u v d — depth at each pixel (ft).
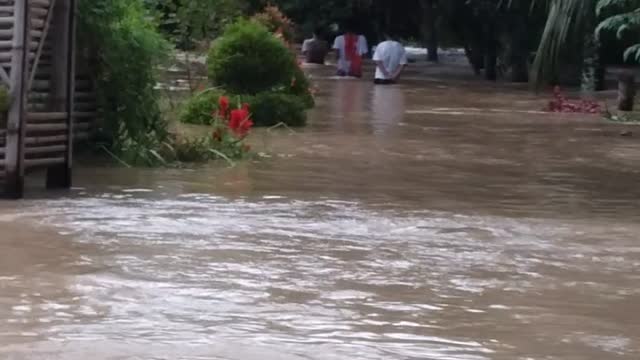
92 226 28.84
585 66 102.06
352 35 124.16
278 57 64.23
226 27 69.05
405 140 54.49
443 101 85.97
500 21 119.85
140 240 27.14
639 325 20.42
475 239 28.55
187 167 42.06
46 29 34.40
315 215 31.55
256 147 49.55
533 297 22.39
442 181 39.91
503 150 51.42
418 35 159.94
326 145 51.08
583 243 28.45
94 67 42.42
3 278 22.84
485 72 124.98
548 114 75.00
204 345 18.35
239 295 21.86
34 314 20.11
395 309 21.13
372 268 24.67
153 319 19.94
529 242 28.35
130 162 42.14
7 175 33.06
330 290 22.48
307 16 151.43
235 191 35.99
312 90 85.97
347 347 18.49
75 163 41.91
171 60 51.49
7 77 32.94
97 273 23.44
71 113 35.86
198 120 58.39
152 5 62.75
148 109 44.01
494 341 19.13
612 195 37.60
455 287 23.08
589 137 59.26
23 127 33.04
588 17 74.28
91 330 19.13
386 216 31.73
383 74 110.63
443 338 19.22
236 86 63.57
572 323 20.44
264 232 28.63
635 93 88.48
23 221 29.35
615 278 24.31
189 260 24.94
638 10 69.51
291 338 18.94
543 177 42.09
